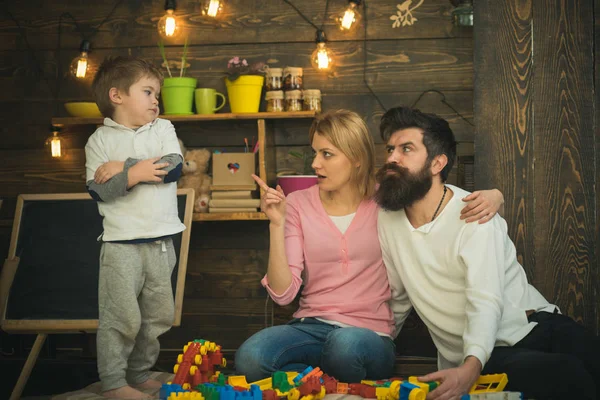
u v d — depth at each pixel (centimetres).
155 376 263
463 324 219
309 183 319
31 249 306
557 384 189
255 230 358
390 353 231
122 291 241
